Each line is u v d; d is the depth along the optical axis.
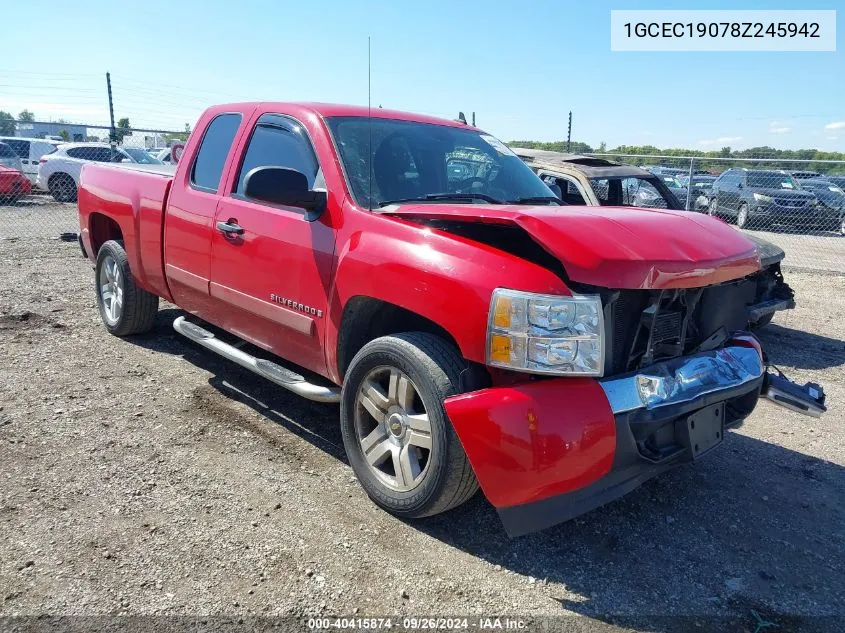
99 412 4.25
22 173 16.83
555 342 2.68
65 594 2.60
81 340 5.70
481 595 2.75
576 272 2.68
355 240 3.35
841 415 4.95
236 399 4.57
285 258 3.75
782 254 6.55
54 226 13.41
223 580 2.74
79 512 3.14
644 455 2.90
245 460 3.74
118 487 3.38
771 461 4.14
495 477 2.70
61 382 4.72
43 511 3.13
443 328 3.04
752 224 16.62
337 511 3.29
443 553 3.01
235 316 4.33
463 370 2.94
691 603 2.78
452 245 2.98
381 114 4.20
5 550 2.83
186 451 3.80
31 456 3.64
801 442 4.45
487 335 2.76
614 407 2.76
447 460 2.90
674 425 3.03
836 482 3.89
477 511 3.36
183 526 3.08
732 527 3.36
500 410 2.67
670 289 3.05
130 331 5.74
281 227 3.79
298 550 2.96
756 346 3.55
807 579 2.98
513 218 2.82
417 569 2.89
